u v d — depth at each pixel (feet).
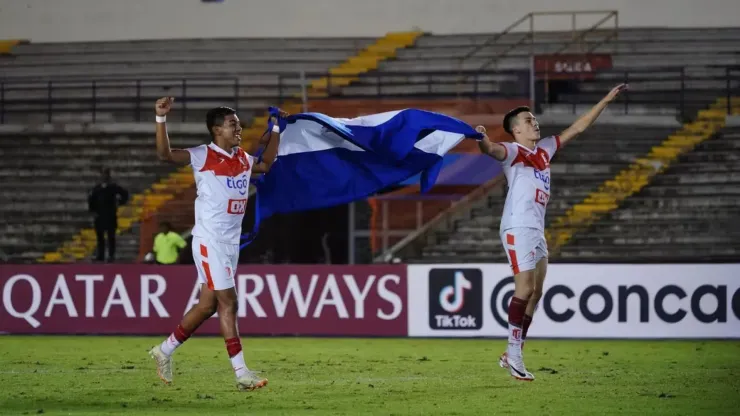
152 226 129.49
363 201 133.08
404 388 55.36
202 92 162.81
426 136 57.98
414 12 164.86
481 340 88.53
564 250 125.39
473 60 160.35
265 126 148.36
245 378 49.55
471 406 48.01
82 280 93.50
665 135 142.10
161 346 51.98
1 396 51.52
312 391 53.88
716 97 152.05
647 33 159.63
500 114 140.67
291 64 164.86
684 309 86.48
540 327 87.97
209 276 49.47
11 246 136.87
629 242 126.31
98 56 167.02
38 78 165.37
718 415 45.65
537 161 53.67
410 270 89.97
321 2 165.78
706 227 127.54
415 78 160.25
